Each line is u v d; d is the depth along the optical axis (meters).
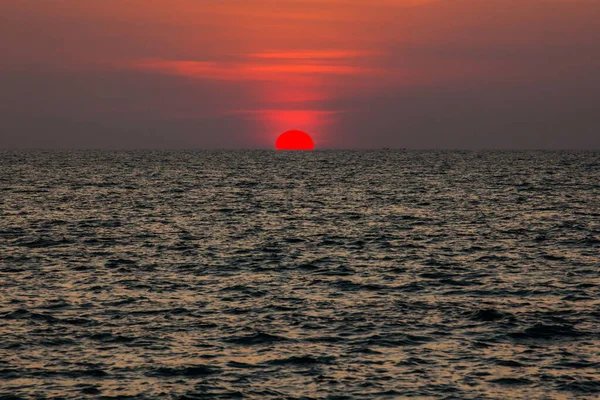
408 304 118.94
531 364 90.81
